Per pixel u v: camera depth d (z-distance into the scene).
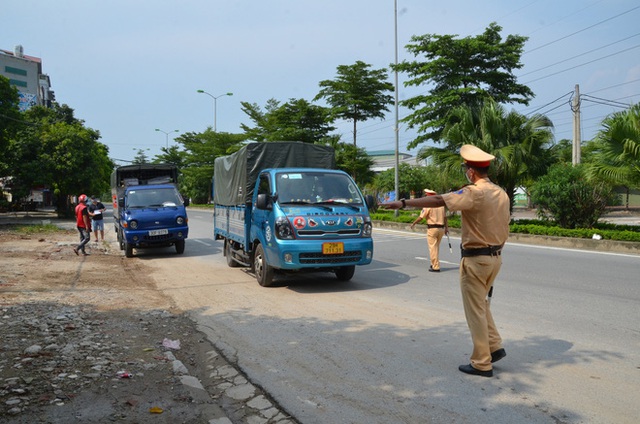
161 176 19.58
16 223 29.75
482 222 4.31
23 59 64.69
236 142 61.47
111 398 4.00
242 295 8.40
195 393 4.18
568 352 5.11
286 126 42.50
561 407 3.80
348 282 9.45
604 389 4.14
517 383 4.30
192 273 11.16
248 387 4.38
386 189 44.44
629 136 15.32
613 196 17.34
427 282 9.38
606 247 14.73
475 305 4.43
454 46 25.62
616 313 6.77
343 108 36.25
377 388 4.25
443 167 21.75
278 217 8.40
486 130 19.84
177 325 6.47
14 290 8.51
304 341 5.65
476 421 3.60
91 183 39.47
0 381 4.27
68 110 56.22
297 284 9.34
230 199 11.52
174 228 14.55
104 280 10.03
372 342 5.54
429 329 6.04
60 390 4.13
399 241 17.67
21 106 62.53
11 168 36.59
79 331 5.95
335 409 3.87
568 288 8.62
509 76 26.14
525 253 13.85
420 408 3.84
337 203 8.82
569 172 17.38
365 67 36.38
